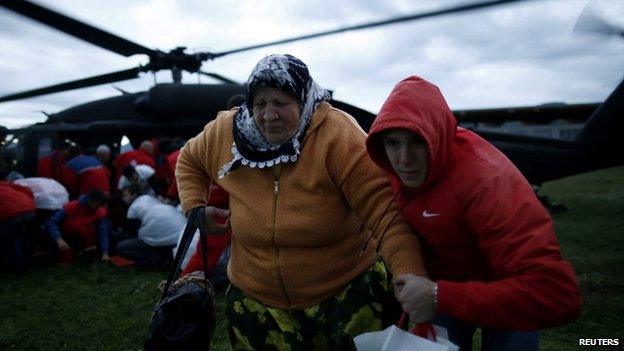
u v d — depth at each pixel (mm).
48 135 9602
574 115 13570
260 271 1715
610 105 7293
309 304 1711
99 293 4492
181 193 1887
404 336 1363
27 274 5211
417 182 1391
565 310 1195
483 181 1326
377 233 1571
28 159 9734
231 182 1702
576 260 5391
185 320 1762
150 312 3969
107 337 3477
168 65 7949
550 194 12977
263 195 1639
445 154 1343
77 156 7148
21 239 5402
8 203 5156
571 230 7277
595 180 17000
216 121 1816
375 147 1435
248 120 1610
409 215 1490
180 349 1711
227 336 3430
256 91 1521
